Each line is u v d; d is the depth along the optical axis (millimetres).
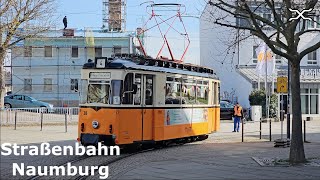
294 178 12484
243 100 49625
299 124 15711
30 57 58781
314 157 17109
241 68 51062
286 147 20859
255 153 18547
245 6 15141
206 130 24516
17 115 32625
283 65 49781
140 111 18672
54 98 58750
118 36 59062
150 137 19234
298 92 15719
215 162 15789
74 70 58938
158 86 19688
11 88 58875
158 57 21328
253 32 16078
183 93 21828
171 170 13914
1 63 37156
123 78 17953
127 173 13320
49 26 40406
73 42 59031
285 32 15703
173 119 20797
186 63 22656
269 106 43875
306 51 15602
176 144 22625
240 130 32562
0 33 34719
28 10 35594
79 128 18328
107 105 17859
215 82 25891
